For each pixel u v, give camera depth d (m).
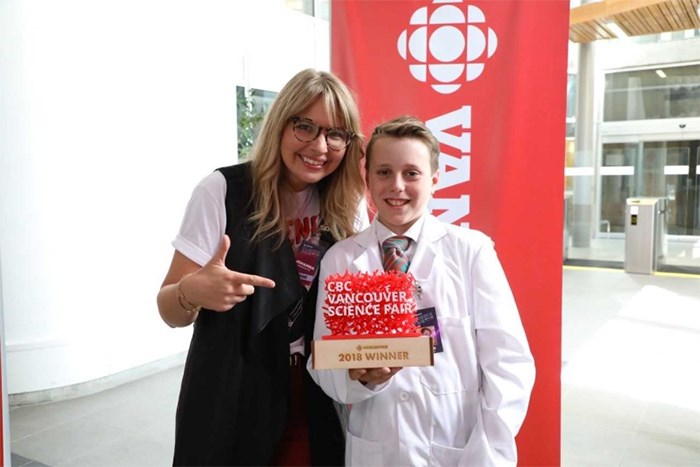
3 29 3.08
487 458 1.15
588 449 2.73
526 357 1.23
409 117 1.31
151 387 3.61
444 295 1.26
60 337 3.39
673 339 4.63
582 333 4.85
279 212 1.32
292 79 1.32
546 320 1.93
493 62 1.91
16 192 3.20
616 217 10.84
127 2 3.57
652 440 2.83
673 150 10.00
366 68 1.99
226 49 4.37
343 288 1.15
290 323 1.34
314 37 6.04
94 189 3.48
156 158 3.83
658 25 7.17
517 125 1.90
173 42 3.88
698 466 2.56
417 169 1.23
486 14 1.90
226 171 1.35
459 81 1.93
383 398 1.24
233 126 4.47
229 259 1.29
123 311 3.70
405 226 1.32
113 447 2.80
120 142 3.60
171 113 3.91
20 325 3.29
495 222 1.94
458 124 1.94
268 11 5.32
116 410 3.25
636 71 10.27
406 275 1.18
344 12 2.00
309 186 1.44
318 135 1.29
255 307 1.27
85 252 3.47
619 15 6.66
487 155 1.93
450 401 1.23
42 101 3.22
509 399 1.17
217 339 1.28
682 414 3.14
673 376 3.76
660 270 8.09
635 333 4.82
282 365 1.31
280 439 1.33
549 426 1.94
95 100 3.44
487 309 1.24
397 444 1.23
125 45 3.58
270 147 1.31
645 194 10.41
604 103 10.70
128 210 3.68
